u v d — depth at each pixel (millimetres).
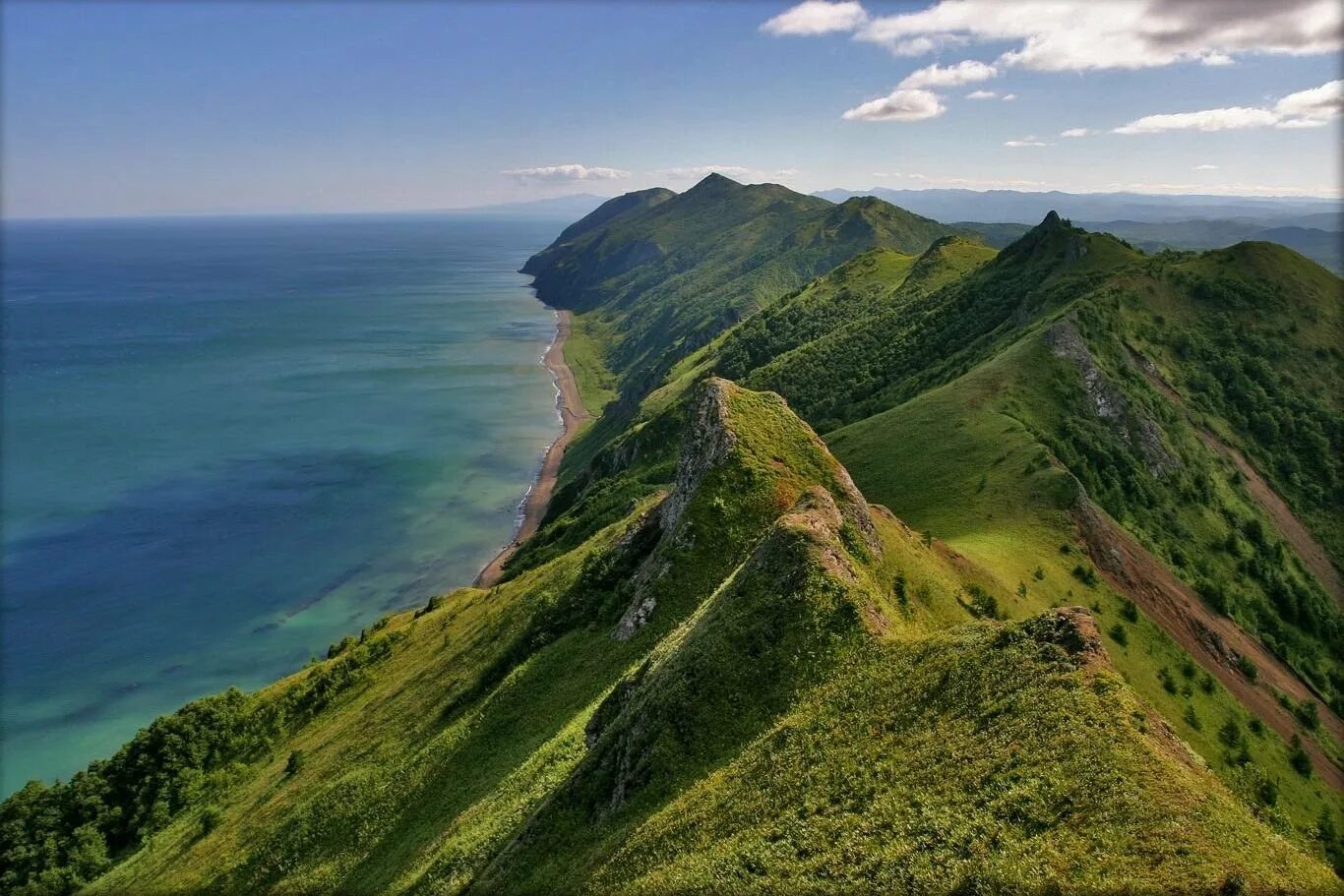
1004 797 23312
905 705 29578
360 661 93500
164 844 71812
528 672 59531
